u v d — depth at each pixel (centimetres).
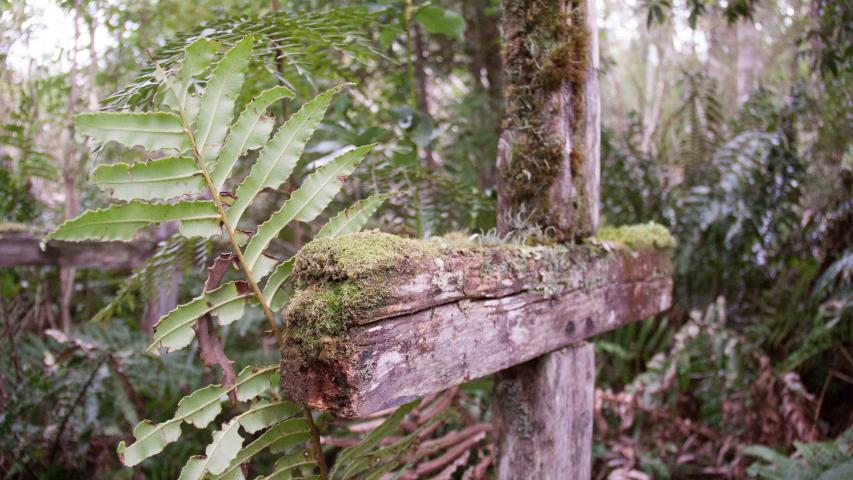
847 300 202
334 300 68
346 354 66
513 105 112
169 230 219
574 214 112
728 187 224
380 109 204
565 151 110
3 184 241
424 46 277
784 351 226
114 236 69
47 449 196
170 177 72
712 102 274
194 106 74
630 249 129
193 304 76
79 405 200
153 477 199
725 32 374
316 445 93
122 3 236
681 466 199
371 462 103
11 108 238
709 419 215
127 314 301
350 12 135
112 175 68
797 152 243
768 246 244
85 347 183
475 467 152
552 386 107
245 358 225
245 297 81
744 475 191
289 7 194
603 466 199
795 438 197
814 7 197
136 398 192
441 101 317
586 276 112
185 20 252
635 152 265
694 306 248
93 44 226
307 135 83
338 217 89
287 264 84
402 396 73
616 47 492
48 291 270
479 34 269
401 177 156
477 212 167
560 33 108
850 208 227
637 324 248
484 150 266
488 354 88
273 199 206
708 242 238
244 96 135
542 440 107
